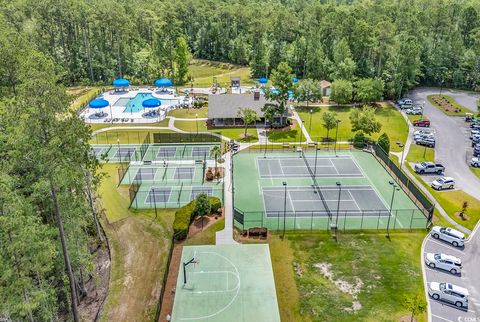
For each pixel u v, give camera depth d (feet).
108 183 185.26
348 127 265.13
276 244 142.00
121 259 135.74
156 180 189.78
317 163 211.41
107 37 380.78
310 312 112.98
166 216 159.53
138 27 440.45
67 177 97.55
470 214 164.86
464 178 198.18
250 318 105.50
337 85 302.66
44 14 336.29
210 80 395.14
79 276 123.34
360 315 111.75
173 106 304.71
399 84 327.67
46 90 92.22
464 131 264.52
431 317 111.65
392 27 340.18
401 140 246.88
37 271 88.28
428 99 338.54
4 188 78.07
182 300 111.55
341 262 133.28
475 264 134.00
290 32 444.96
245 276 121.19
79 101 305.32
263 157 218.79
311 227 151.74
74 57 364.99
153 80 377.71
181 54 377.30
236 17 481.46
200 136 242.58
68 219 107.96
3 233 78.02
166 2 514.68
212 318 105.40
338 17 389.39
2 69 155.02
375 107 311.47
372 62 357.20
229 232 148.36
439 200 175.63
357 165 209.15
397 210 163.12
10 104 107.86
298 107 306.55
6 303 78.64
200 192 177.99
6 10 300.61
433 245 143.33
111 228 152.35
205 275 121.49
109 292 121.19
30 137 91.15
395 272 128.77
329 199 173.37
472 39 402.93
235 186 184.85
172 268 129.70
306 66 377.50
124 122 271.08
